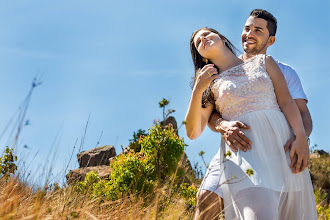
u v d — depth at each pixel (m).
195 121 2.87
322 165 9.83
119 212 3.08
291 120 2.74
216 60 3.04
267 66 2.83
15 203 2.54
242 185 2.57
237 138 2.68
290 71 3.29
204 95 3.02
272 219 2.42
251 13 3.44
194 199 3.79
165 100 2.59
